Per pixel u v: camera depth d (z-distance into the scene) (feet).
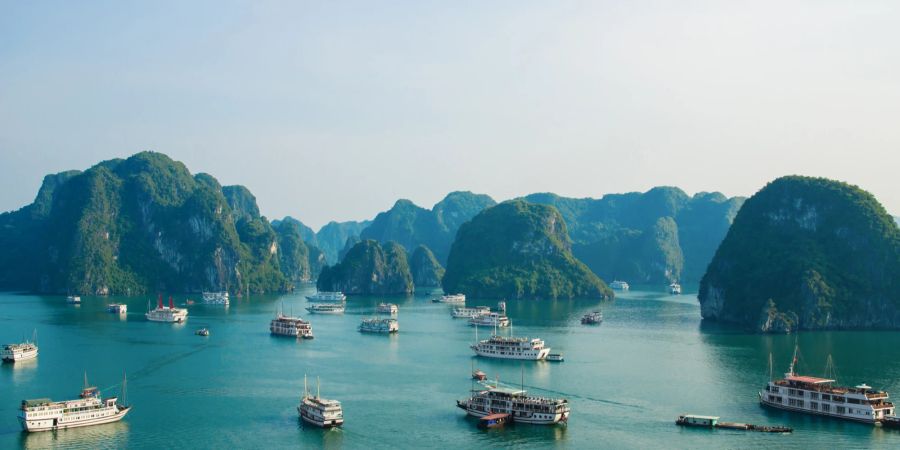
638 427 565.94
